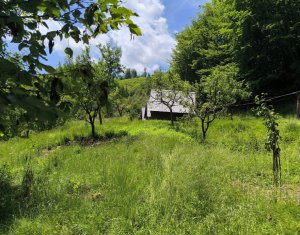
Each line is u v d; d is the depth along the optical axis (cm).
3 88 152
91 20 175
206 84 1834
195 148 1220
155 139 1520
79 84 189
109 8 177
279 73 2798
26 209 684
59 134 1930
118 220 616
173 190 721
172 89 2238
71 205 696
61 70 194
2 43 166
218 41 3984
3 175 925
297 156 1119
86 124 2142
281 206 641
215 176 865
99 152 1273
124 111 4425
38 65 167
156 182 796
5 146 1723
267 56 2905
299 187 836
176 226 583
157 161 1016
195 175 796
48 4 156
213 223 582
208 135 1780
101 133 1917
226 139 1612
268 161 1080
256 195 711
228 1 3072
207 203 673
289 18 2798
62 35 188
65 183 853
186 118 1953
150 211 642
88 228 589
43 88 168
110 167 976
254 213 614
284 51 2836
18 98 131
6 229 597
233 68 3022
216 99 1770
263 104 925
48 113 136
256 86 2855
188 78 4494
